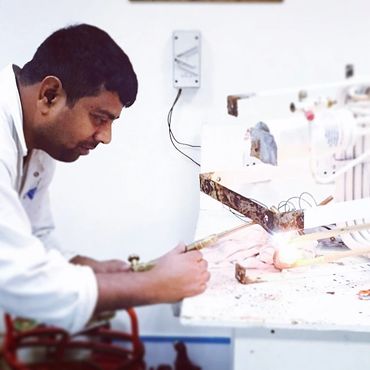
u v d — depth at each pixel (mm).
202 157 1344
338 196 1113
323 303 833
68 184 1551
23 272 809
